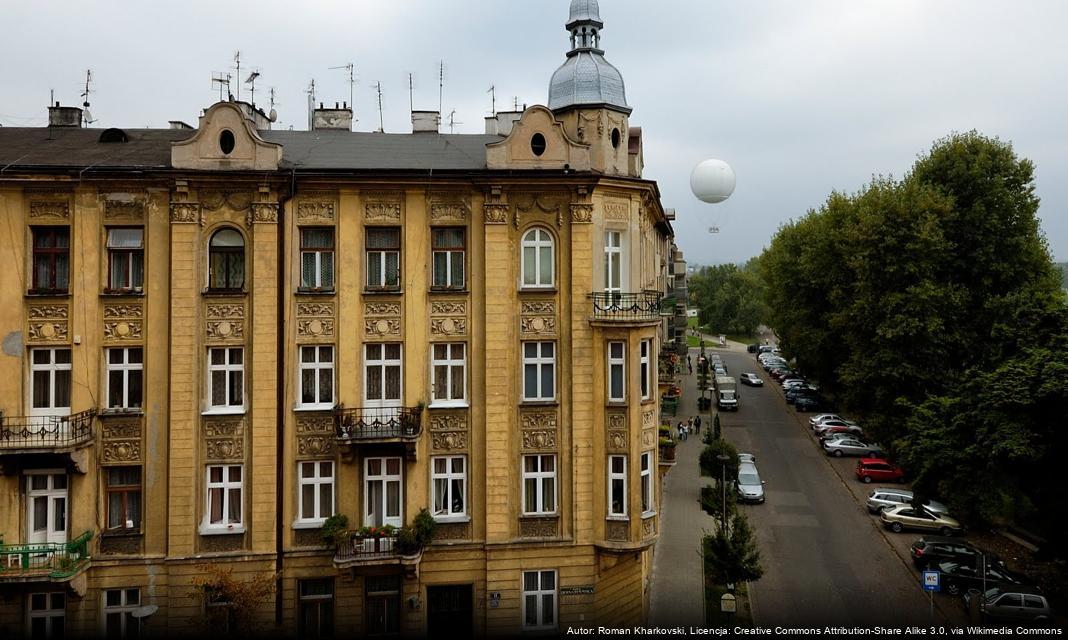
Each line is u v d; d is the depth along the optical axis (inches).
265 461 893.8
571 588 925.8
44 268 898.7
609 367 933.8
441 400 931.3
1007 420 1096.8
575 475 925.8
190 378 888.9
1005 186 1913.1
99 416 886.4
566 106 985.5
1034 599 1087.6
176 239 889.5
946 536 1483.8
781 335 2950.3
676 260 2815.0
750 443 2255.2
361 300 914.7
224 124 903.1
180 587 883.4
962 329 1817.2
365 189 914.7
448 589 928.3
